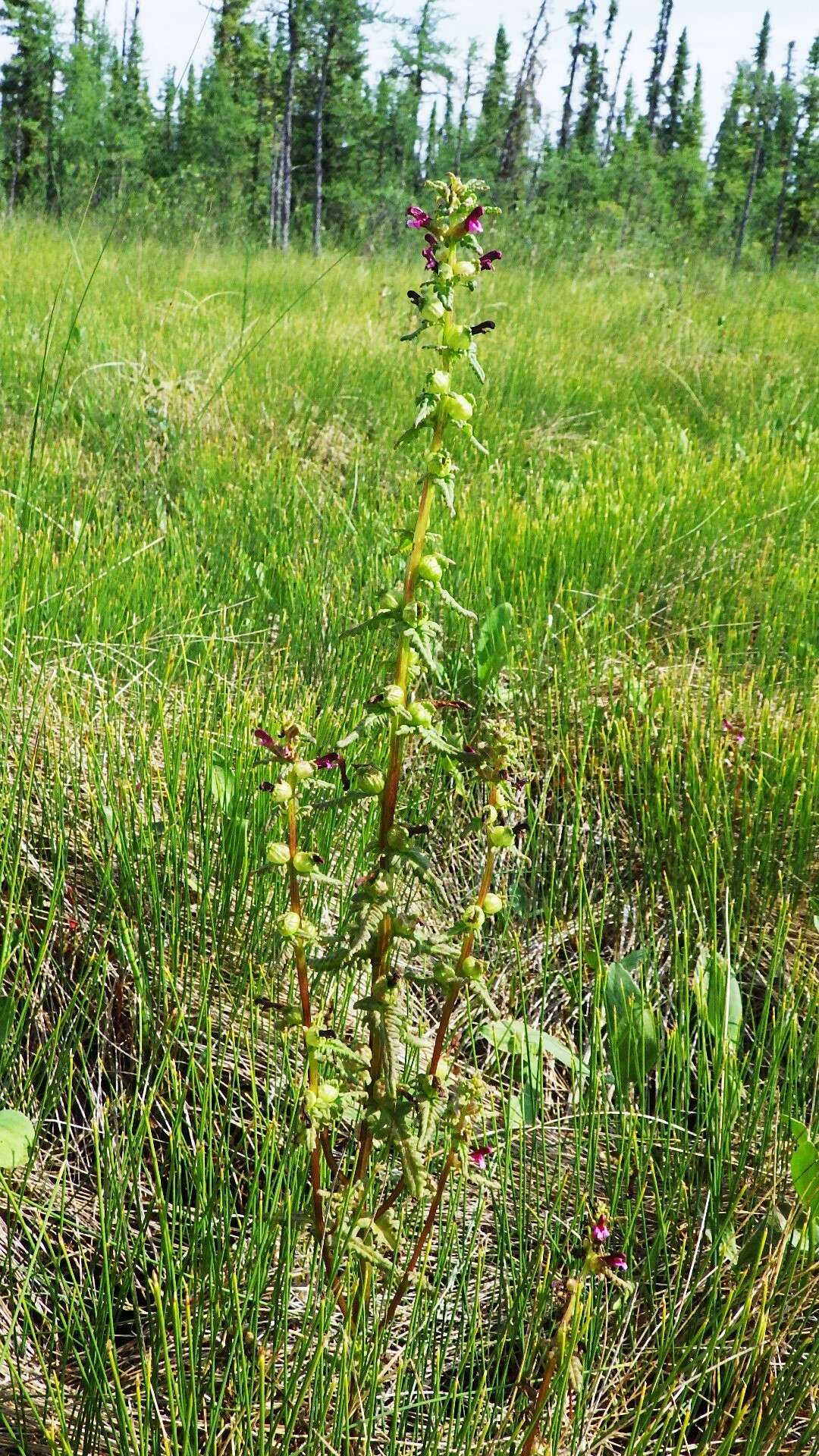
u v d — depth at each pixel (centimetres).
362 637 372
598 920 296
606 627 408
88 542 406
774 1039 237
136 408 593
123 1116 223
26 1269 206
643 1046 240
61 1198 199
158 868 272
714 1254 215
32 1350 198
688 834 314
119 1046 244
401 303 1005
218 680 343
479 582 414
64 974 253
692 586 455
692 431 734
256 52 2561
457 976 159
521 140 2164
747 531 501
